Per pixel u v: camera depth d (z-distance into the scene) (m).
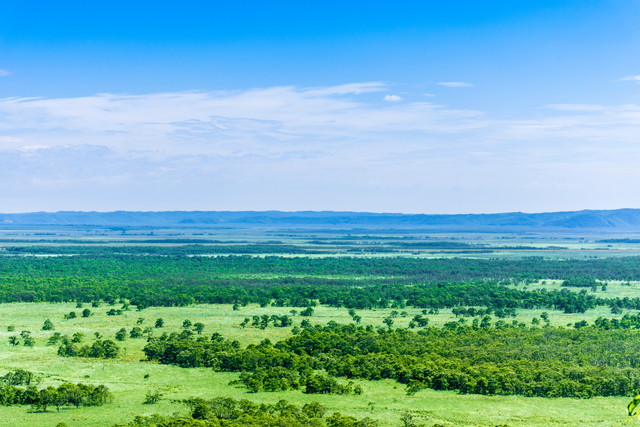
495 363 155.25
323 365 156.88
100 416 119.00
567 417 122.31
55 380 143.25
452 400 132.38
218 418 114.38
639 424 118.00
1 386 134.75
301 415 114.06
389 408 126.69
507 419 120.94
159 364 159.38
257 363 153.00
